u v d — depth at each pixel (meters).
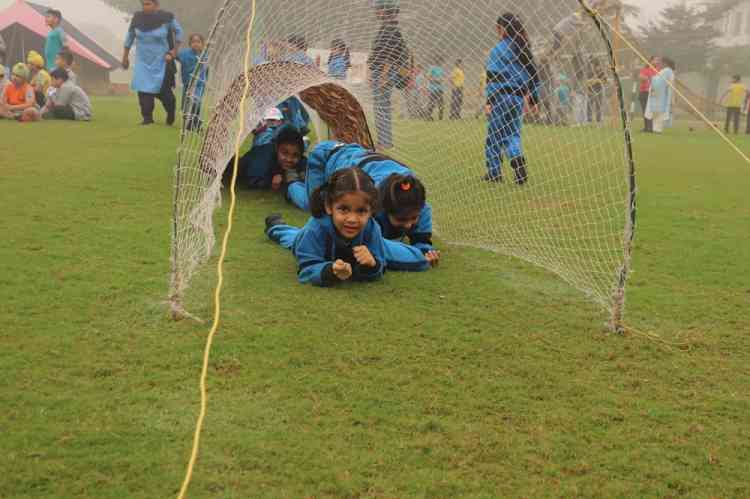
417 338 3.62
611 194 6.76
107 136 11.73
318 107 7.87
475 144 7.50
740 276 4.93
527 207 6.61
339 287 4.35
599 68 4.68
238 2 4.95
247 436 2.64
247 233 5.57
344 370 3.21
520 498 2.36
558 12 5.25
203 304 3.93
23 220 5.59
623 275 3.85
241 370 3.16
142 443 2.56
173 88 14.17
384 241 4.80
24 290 4.01
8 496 2.25
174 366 3.16
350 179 4.29
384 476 2.44
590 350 3.58
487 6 6.38
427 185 7.05
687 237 6.03
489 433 2.74
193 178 4.60
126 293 4.04
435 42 7.22
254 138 7.45
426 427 2.77
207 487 2.34
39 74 17.80
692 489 2.46
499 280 4.67
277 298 4.09
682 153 13.66
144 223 5.65
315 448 2.58
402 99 8.01
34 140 10.86
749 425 2.90
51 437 2.57
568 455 2.62
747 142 17.80
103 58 43.22
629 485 2.46
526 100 6.54
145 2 13.47
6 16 33.72
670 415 2.95
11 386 2.92
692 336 3.83
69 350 3.27
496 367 3.33
